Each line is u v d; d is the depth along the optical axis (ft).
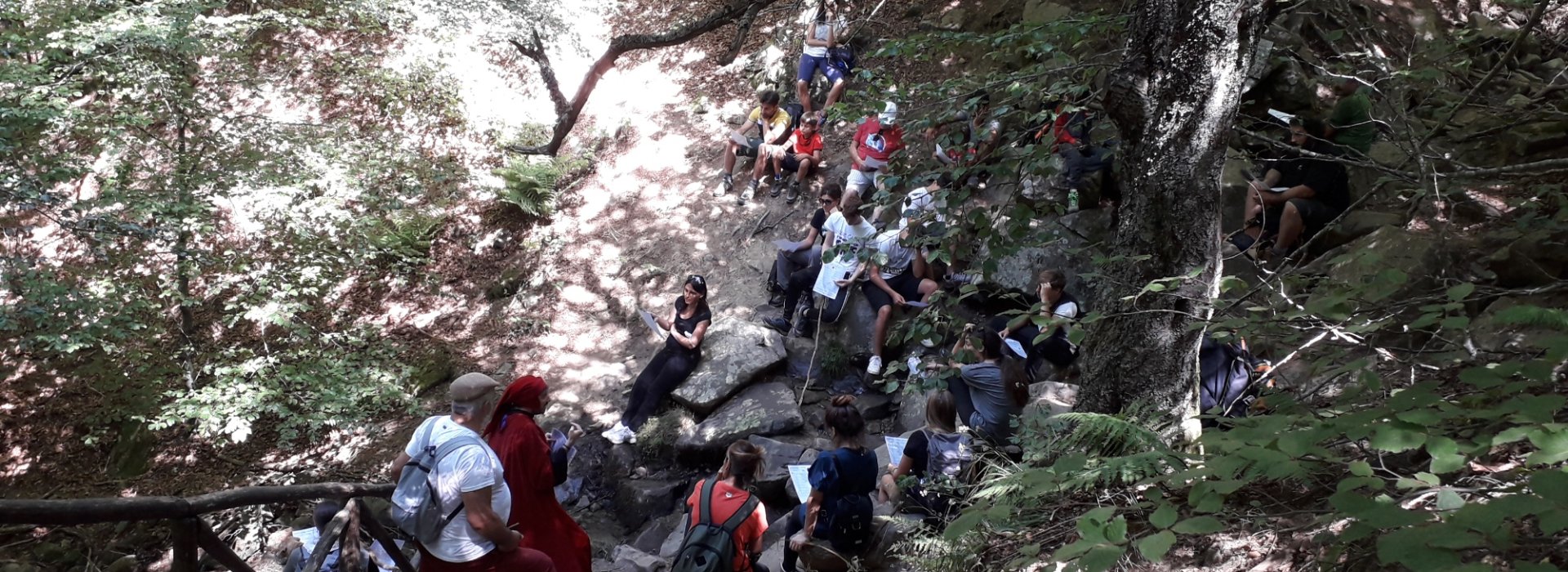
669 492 25.81
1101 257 14.58
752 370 27.78
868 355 28.09
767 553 20.27
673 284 33.76
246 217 27.14
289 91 38.47
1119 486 12.93
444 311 35.83
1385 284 10.55
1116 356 14.51
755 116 35.60
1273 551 10.69
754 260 33.40
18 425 34.19
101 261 28.58
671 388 28.19
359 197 30.12
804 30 38.06
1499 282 18.10
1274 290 13.66
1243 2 12.98
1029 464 14.29
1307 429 9.14
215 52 28.30
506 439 14.32
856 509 17.24
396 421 31.68
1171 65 13.43
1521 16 29.76
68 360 35.99
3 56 24.27
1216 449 9.92
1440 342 14.01
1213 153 13.46
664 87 40.32
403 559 12.67
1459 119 23.62
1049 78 17.92
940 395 17.74
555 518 14.62
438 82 36.42
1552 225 15.51
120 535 29.45
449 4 33.50
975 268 20.58
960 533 10.14
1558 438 7.80
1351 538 7.88
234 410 25.13
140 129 27.78
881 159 30.19
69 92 24.95
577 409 30.30
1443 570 6.79
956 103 18.08
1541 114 21.07
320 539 10.83
